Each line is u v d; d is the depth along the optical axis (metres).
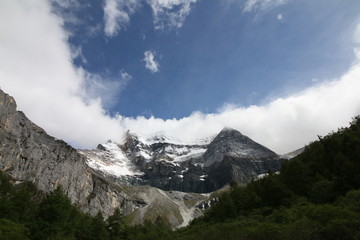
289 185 105.50
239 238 51.53
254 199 110.44
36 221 89.56
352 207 51.44
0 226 80.88
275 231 47.06
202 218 152.50
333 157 97.69
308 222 45.75
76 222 118.50
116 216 144.38
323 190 82.19
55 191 102.50
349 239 37.12
